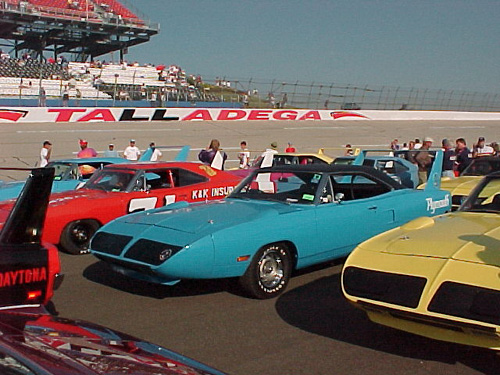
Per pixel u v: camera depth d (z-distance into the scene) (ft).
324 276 19.88
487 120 144.05
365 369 12.09
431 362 12.46
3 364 5.64
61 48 155.94
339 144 96.12
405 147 75.87
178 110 109.09
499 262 11.41
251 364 12.32
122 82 124.77
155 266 15.35
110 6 149.38
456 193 29.78
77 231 23.61
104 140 83.92
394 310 11.80
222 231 15.84
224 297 17.33
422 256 12.41
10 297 10.45
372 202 20.06
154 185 26.32
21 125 91.35
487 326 10.56
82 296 17.51
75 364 6.09
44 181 10.85
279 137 99.09
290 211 17.76
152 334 14.15
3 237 10.62
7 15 126.11
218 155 39.22
